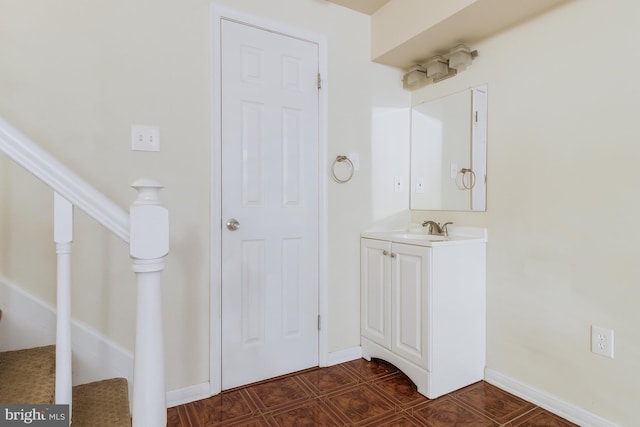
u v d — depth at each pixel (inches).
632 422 56.4
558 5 66.7
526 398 71.2
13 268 56.5
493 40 78.7
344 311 90.7
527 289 72.1
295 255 83.4
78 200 33.1
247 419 64.4
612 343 58.9
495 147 78.4
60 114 59.1
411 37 81.0
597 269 61.1
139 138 65.1
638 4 56.0
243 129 76.2
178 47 68.6
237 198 75.7
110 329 63.2
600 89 60.6
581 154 63.3
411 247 76.6
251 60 76.9
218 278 73.1
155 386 33.3
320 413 66.4
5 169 56.0
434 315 72.2
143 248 33.1
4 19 55.4
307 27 84.0
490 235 79.6
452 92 88.7
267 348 79.7
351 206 91.7
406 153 101.6
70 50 59.7
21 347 56.5
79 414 48.7
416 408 68.1
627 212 57.3
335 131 88.8
